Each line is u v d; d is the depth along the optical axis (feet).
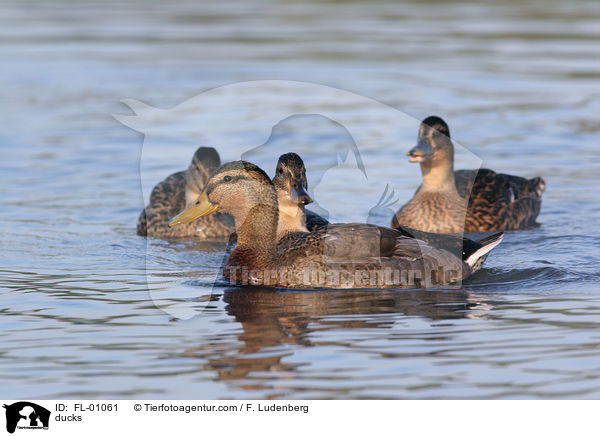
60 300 39.06
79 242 50.55
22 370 30.89
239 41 125.80
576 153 71.67
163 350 32.55
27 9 158.30
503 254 47.83
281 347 32.65
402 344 32.83
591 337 33.24
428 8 156.35
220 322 35.83
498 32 130.52
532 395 28.45
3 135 77.41
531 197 56.59
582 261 46.09
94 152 72.69
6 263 45.85
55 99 91.35
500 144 74.08
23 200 59.77
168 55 115.55
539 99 90.02
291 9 157.99
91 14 152.76
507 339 33.22
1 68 107.04
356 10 155.84
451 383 29.35
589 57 111.45
